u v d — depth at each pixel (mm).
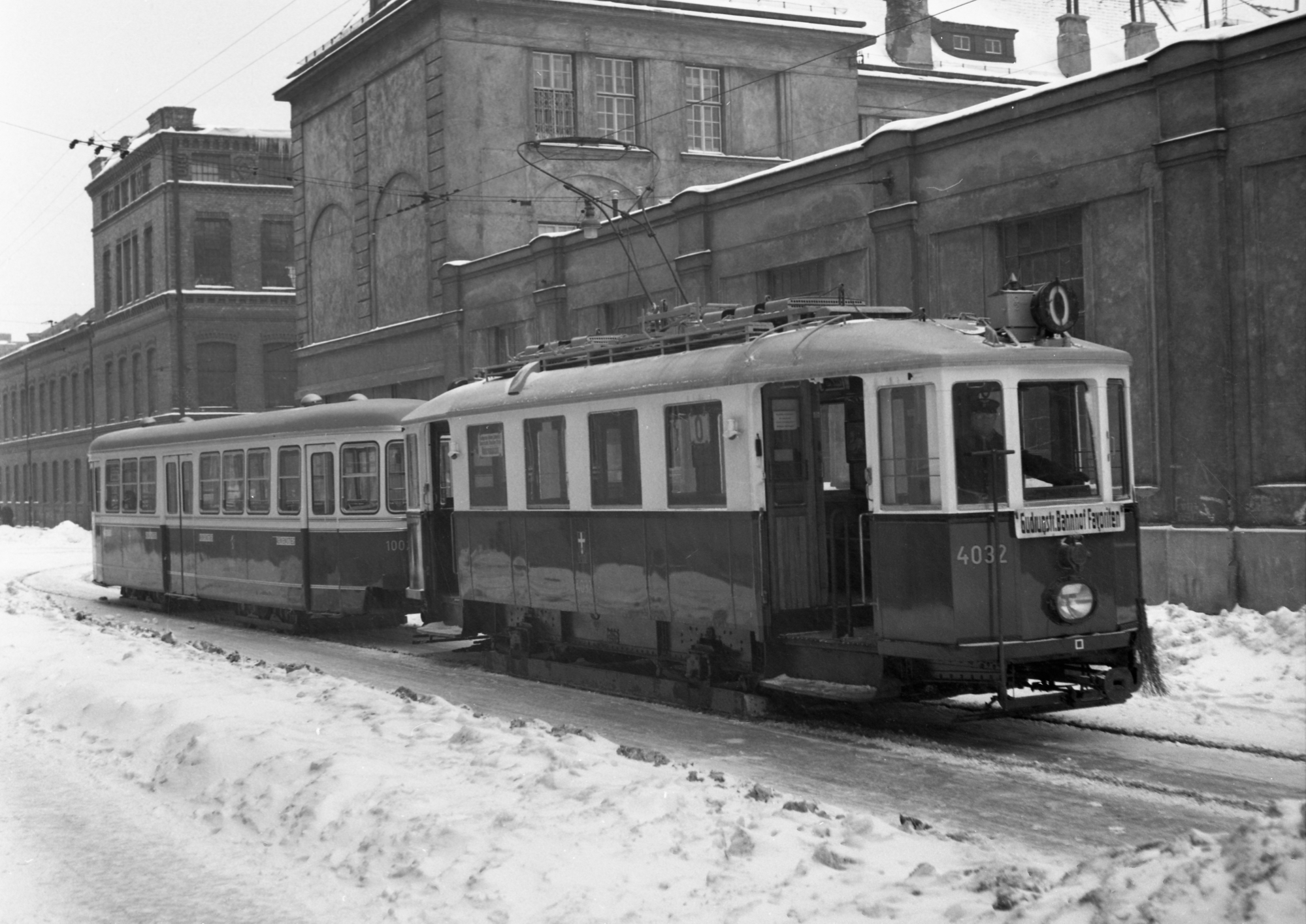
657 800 7445
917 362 10336
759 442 11602
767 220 21375
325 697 11656
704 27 35000
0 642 17859
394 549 18109
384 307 35812
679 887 6203
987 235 17766
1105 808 8336
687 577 12391
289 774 8711
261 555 20422
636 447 13016
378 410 18453
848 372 10836
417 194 32219
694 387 12180
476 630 16094
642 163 34469
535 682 14664
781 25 35688
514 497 14883
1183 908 4781
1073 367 10555
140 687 12766
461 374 30922
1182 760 9570
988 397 10273
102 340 66375
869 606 11648
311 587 19234
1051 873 6168
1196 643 13281
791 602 11695
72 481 70938
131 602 26328
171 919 6559
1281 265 14336
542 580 14453
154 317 59562
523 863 6598
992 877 5930
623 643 13617
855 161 19547
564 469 14039
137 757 10336
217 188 58969
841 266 20156
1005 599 10109
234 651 17266
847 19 36656
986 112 17484
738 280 22156
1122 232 16016
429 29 33031
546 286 27250
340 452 18625
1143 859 5426
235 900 6793
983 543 10133
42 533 59656
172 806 8883
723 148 35625
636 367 13250
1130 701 11602
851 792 8945
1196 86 14922
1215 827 7840
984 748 10258
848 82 36875
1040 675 10664
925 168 18531
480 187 32750
